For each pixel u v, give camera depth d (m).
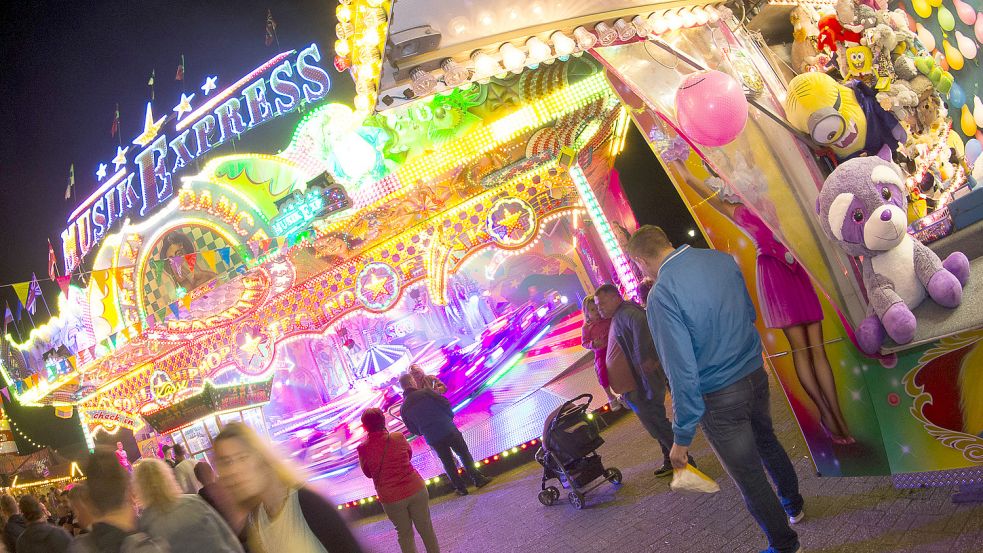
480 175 10.78
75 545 3.14
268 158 11.52
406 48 3.71
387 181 10.09
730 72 4.46
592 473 6.14
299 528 2.86
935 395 3.88
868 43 4.77
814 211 4.34
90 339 14.88
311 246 11.62
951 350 3.77
